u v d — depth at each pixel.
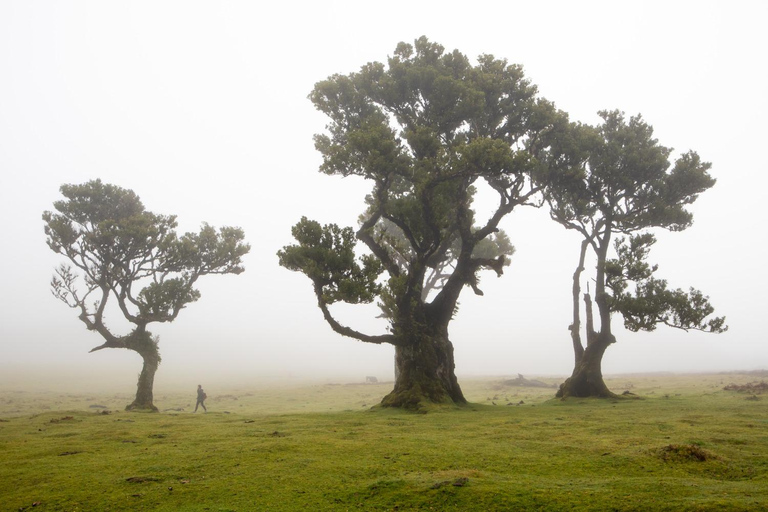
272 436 16.80
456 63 31.47
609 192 34.41
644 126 36.00
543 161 33.38
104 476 11.57
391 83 29.50
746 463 11.38
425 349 28.05
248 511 9.13
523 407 27.88
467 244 29.78
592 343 33.47
